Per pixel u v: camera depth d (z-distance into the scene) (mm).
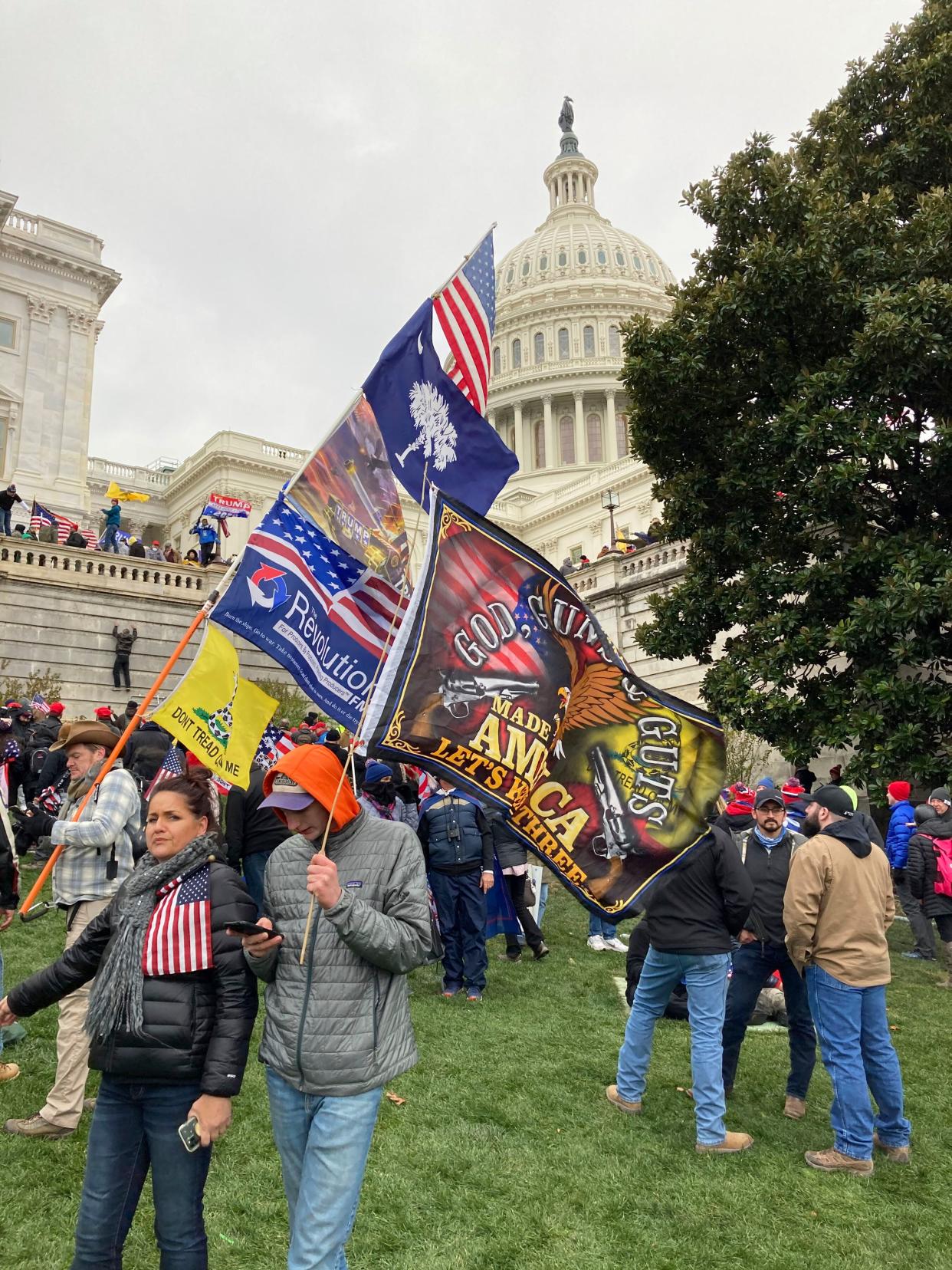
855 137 13859
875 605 11281
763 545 13406
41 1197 3760
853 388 11992
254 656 23984
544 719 3838
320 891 2633
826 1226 3994
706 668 19781
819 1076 5930
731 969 5891
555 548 60906
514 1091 5277
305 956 2791
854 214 12297
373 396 5469
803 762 12094
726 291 12766
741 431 13055
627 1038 5164
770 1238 3873
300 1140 2793
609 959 8648
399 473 5461
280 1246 3572
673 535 14250
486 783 3650
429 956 2865
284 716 20594
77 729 4711
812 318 12617
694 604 13984
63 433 40031
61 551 23250
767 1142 4852
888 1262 3729
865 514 12672
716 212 13758
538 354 82062
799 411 12109
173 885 2850
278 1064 2758
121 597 23844
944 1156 4809
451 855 7258
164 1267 2648
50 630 22781
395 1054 2801
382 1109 4902
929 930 9969
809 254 12086
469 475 5902
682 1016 6797
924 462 12430
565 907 11297
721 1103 4691
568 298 81938
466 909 7234
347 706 5621
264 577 5383
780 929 5332
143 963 2734
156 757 6480
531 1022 6598
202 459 53219
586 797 3941
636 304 81812
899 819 10453
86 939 2912
